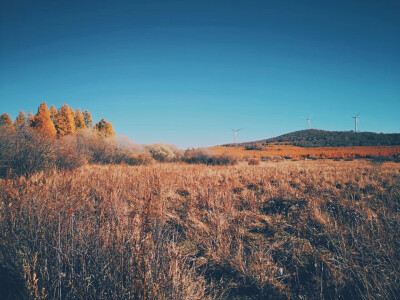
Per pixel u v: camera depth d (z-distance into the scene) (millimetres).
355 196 6984
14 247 3002
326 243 3926
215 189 7262
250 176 10508
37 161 9680
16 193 5430
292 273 3111
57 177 7785
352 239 3889
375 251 3314
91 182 7770
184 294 2393
